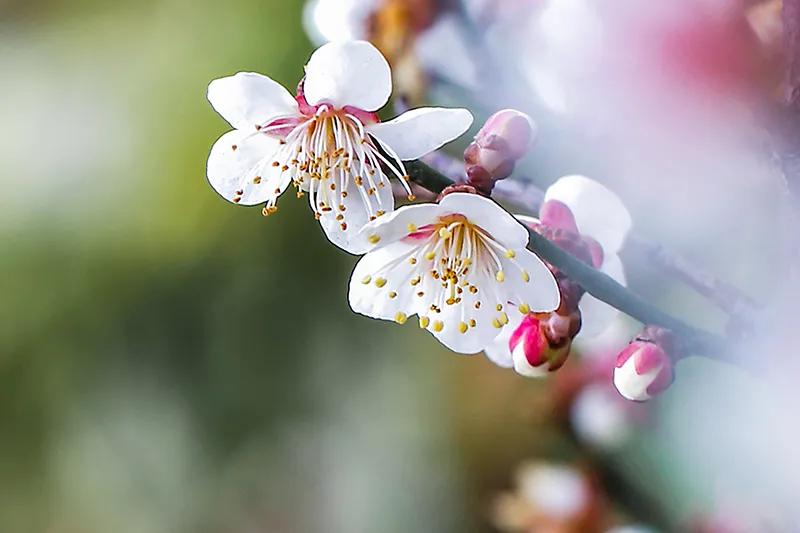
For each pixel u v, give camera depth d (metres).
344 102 0.29
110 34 0.60
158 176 0.57
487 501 0.61
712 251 0.33
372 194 0.29
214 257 0.60
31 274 0.60
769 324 0.28
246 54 0.55
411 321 0.61
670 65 0.27
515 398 0.60
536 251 0.28
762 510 0.35
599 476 0.38
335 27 0.34
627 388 0.28
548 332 0.29
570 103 0.30
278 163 0.29
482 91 0.33
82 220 0.60
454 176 0.30
